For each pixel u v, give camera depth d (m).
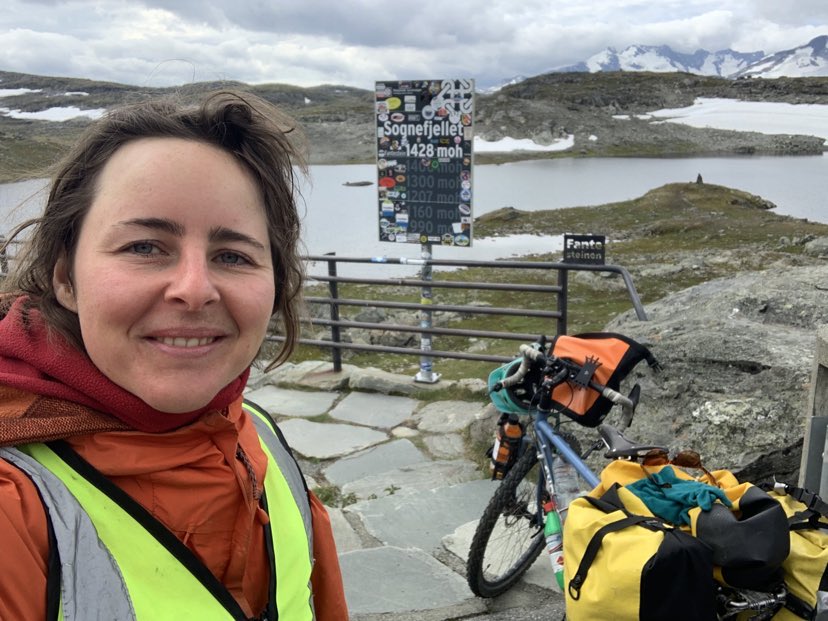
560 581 2.66
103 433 0.95
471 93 5.43
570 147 124.25
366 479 4.39
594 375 2.69
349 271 19.36
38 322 1.00
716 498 1.88
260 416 1.40
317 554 1.39
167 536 0.95
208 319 0.98
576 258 5.21
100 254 0.95
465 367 7.86
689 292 5.42
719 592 1.81
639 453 2.29
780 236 23.84
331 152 123.12
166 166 0.97
